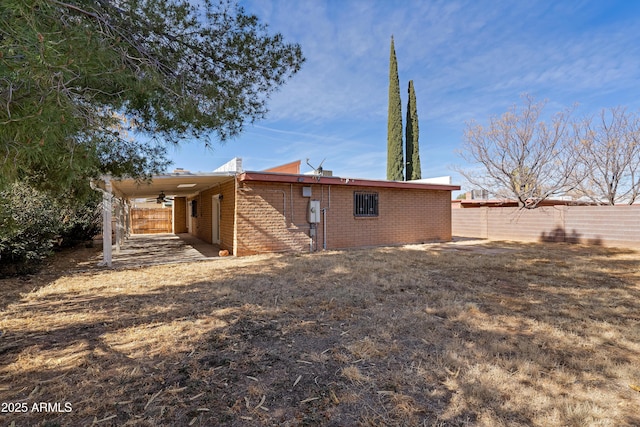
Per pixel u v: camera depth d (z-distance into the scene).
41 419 2.01
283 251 9.83
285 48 3.69
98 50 1.80
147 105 3.24
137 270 7.14
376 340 3.27
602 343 3.20
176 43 3.12
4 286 5.59
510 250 10.58
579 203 17.53
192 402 2.21
